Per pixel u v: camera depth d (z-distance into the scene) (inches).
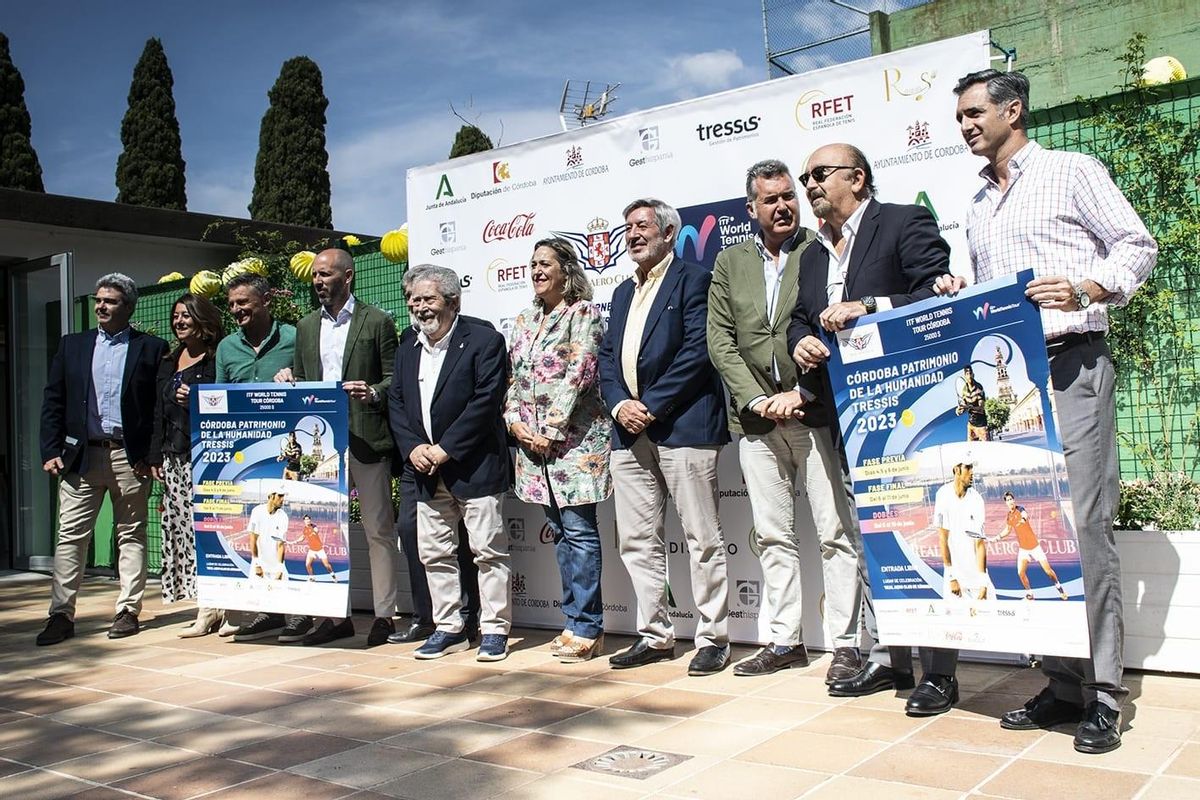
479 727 135.7
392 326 205.3
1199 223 178.7
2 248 336.8
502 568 179.2
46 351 324.5
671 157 186.4
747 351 155.0
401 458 201.0
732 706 140.6
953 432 122.8
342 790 113.7
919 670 158.1
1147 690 136.9
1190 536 142.1
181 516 216.5
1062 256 119.2
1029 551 116.7
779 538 158.6
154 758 129.0
